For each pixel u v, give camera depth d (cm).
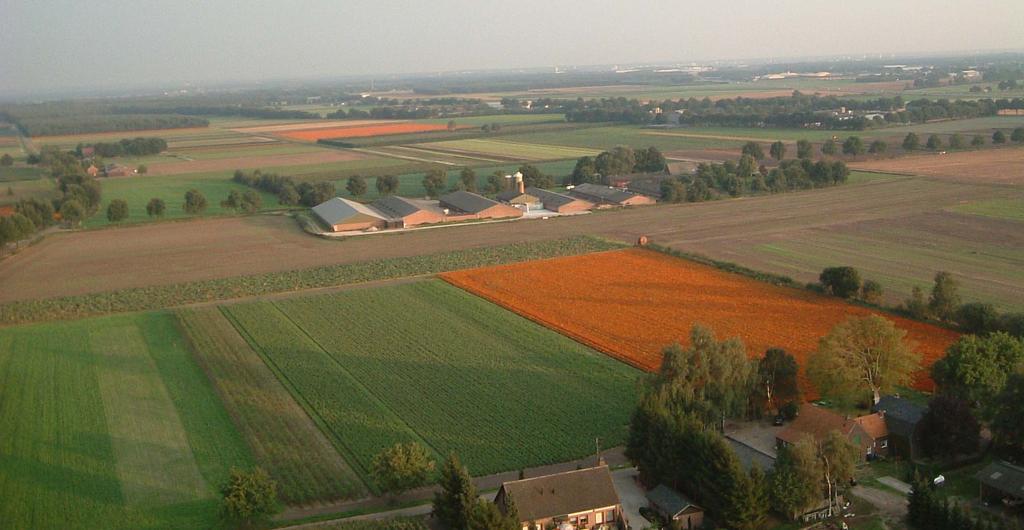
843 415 7250
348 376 8988
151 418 8019
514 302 11619
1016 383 6588
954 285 10025
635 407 7225
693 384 7381
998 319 9250
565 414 7906
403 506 6384
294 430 7675
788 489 5994
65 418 8050
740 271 12725
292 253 15112
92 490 6675
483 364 9256
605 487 6097
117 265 14538
